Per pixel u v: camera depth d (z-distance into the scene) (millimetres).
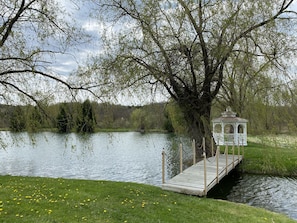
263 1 11367
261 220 6469
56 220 5426
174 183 9305
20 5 9492
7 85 9945
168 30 12812
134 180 14492
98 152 24969
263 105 11484
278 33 11484
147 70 12727
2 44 9500
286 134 11391
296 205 9805
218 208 7273
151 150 25719
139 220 5875
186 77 13797
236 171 14977
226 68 13805
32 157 22203
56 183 9031
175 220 6051
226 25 11969
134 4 12188
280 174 13891
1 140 10305
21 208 5941
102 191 8023
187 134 16594
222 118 18844
